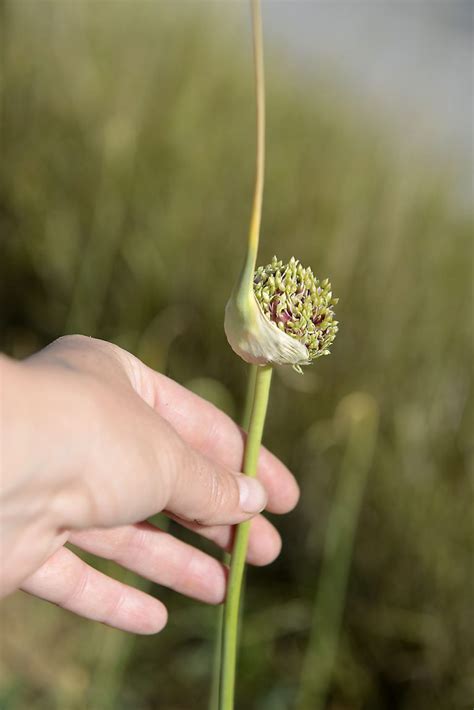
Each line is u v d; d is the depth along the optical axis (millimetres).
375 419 613
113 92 989
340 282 785
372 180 886
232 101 1010
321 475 765
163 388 502
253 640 749
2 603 837
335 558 644
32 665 767
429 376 727
